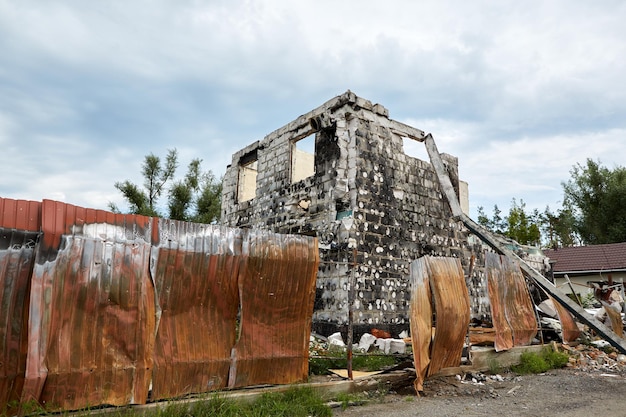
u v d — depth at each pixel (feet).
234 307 18.74
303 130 43.34
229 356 18.24
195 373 17.26
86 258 15.20
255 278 19.11
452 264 26.16
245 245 19.03
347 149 38.45
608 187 102.78
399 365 24.21
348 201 37.11
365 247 36.37
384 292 36.73
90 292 15.12
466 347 28.32
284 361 19.65
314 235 39.17
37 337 13.80
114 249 15.90
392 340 30.50
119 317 15.66
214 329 18.10
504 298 31.37
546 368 29.60
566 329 35.81
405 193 41.06
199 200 86.99
